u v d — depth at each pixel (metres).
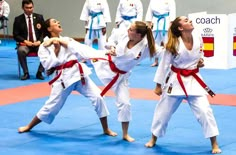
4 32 19.77
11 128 7.10
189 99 5.91
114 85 6.30
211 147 6.12
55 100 6.62
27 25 11.45
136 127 7.10
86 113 8.02
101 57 6.28
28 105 8.68
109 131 6.74
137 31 5.95
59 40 6.43
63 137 6.63
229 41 12.73
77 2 18.84
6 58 15.17
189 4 16.95
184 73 5.83
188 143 6.30
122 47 6.04
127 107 6.29
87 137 6.62
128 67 6.20
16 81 11.20
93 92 6.57
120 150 6.01
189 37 5.76
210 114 5.80
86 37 13.82
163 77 5.84
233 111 8.10
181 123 7.29
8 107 8.51
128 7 13.20
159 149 6.04
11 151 6.01
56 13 19.30
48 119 6.75
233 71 12.46
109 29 18.34
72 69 6.51
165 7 12.96
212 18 12.57
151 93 9.65
